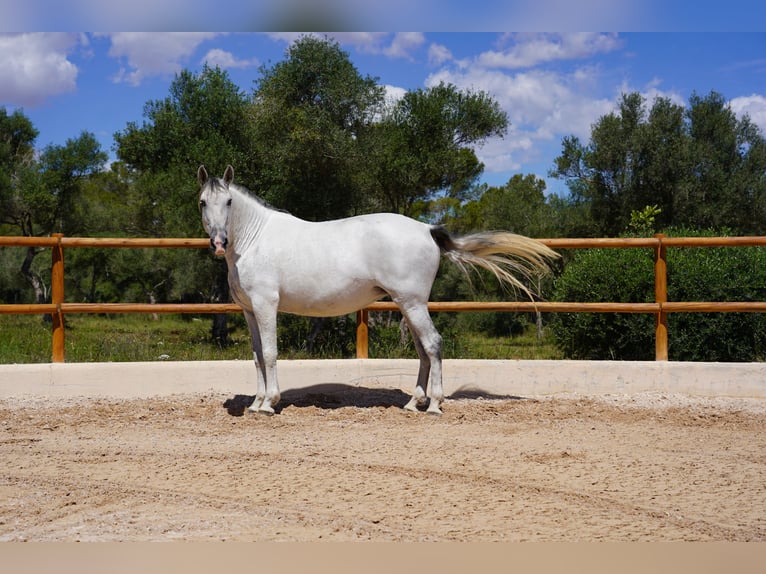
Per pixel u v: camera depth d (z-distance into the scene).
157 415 6.78
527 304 7.71
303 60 14.80
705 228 19.95
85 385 7.60
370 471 4.89
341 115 15.20
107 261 23.62
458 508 4.12
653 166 19.81
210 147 14.56
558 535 3.71
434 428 6.26
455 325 16.80
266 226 6.79
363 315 7.99
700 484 4.58
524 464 5.06
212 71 15.88
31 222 21.62
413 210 18.56
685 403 7.25
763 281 9.84
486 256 6.92
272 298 6.67
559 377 7.74
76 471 4.91
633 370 7.69
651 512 4.04
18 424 6.41
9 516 4.03
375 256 6.57
